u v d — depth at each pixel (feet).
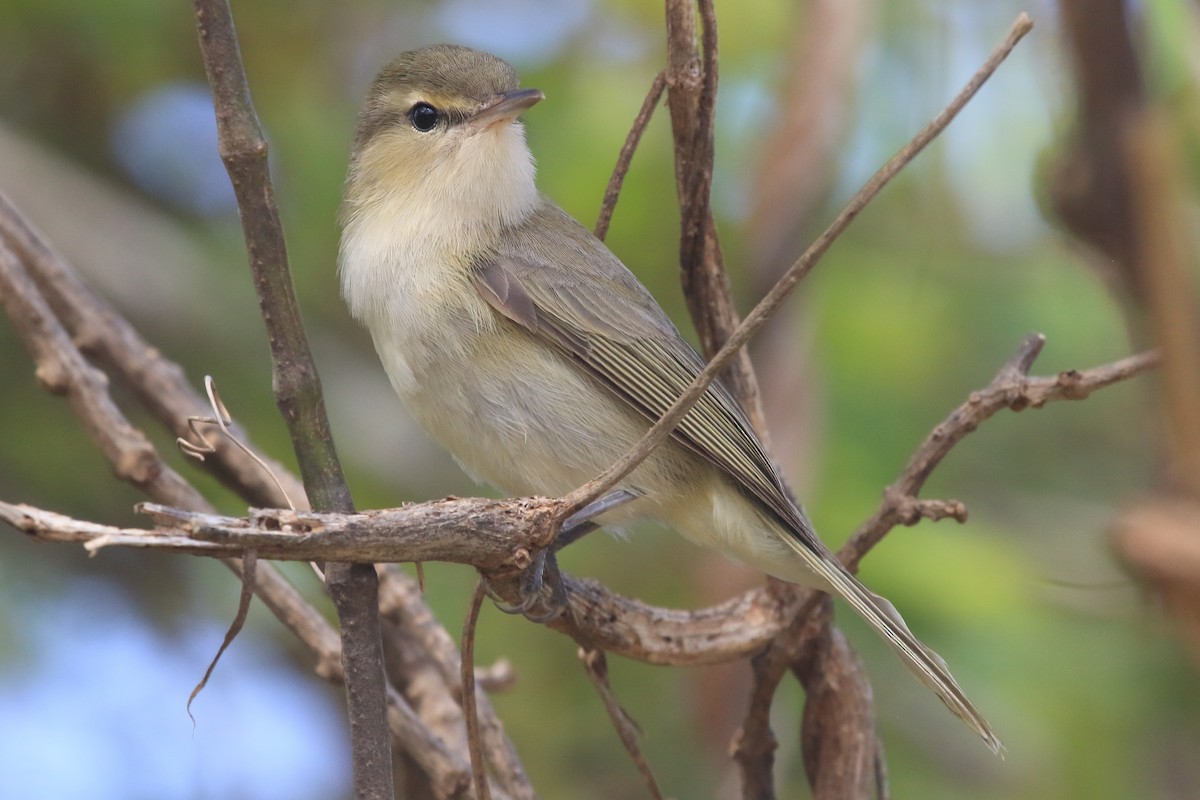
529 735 32.58
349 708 15.51
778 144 25.34
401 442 37.22
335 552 14.01
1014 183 33.14
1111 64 18.40
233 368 35.96
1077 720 28.99
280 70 36.70
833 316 32.14
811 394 24.88
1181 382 17.16
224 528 13.34
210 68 15.34
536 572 18.60
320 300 36.86
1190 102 21.90
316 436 15.88
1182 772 30.91
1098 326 34.12
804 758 20.86
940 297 33.24
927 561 28.63
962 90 14.84
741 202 30.17
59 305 22.44
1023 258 34.45
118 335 22.56
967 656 28.63
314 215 35.86
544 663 33.42
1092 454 35.19
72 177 35.91
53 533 12.62
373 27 37.83
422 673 21.85
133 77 35.40
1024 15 14.75
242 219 15.64
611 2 34.99
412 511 14.78
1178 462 16.80
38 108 36.63
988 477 34.94
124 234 35.94
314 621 20.40
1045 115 32.04
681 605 32.89
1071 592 27.09
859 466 30.17
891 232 33.53
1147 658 29.19
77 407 20.61
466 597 33.76
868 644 29.58
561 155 33.55
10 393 33.86
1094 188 18.39
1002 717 29.01
